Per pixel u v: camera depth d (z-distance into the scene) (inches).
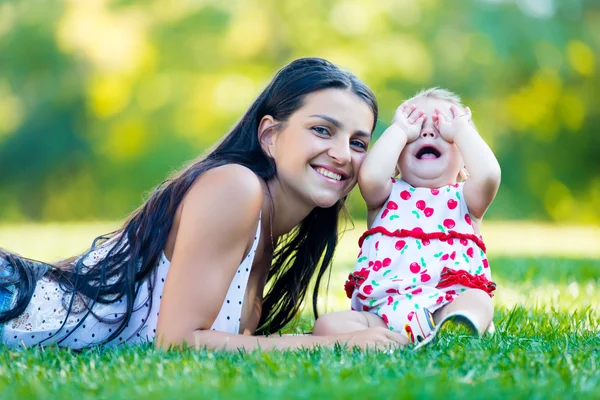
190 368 123.3
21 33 1016.9
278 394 106.1
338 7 1002.1
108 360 137.2
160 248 157.8
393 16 1011.3
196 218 149.6
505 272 314.2
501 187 1091.9
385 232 172.4
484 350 139.8
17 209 1076.5
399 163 180.4
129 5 1003.9
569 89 1078.4
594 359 136.1
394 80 992.2
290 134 162.2
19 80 1043.3
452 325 176.1
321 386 109.8
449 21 1032.8
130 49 1000.9
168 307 147.6
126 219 171.5
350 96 164.4
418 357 135.4
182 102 998.4
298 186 163.2
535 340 158.6
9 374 124.7
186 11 1002.7
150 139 1012.5
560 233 711.7
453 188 175.9
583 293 254.1
